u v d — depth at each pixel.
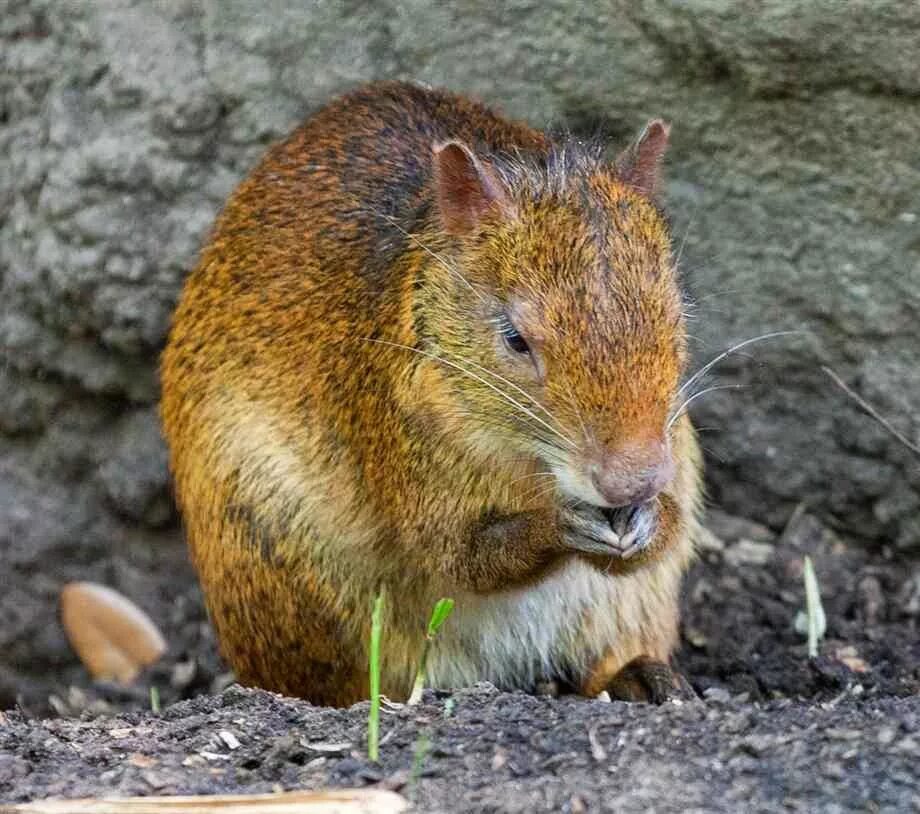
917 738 7.95
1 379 14.73
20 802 7.77
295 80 13.23
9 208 14.12
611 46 12.58
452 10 12.85
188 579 14.93
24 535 15.06
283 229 11.40
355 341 10.56
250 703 9.37
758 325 12.95
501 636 11.08
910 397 12.69
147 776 8.09
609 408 8.74
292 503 10.96
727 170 12.64
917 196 12.26
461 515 10.09
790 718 8.39
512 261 9.23
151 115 13.42
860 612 12.63
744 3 12.01
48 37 13.66
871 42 11.84
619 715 8.48
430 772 7.93
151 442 14.64
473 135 11.56
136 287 13.78
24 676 14.91
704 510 13.42
